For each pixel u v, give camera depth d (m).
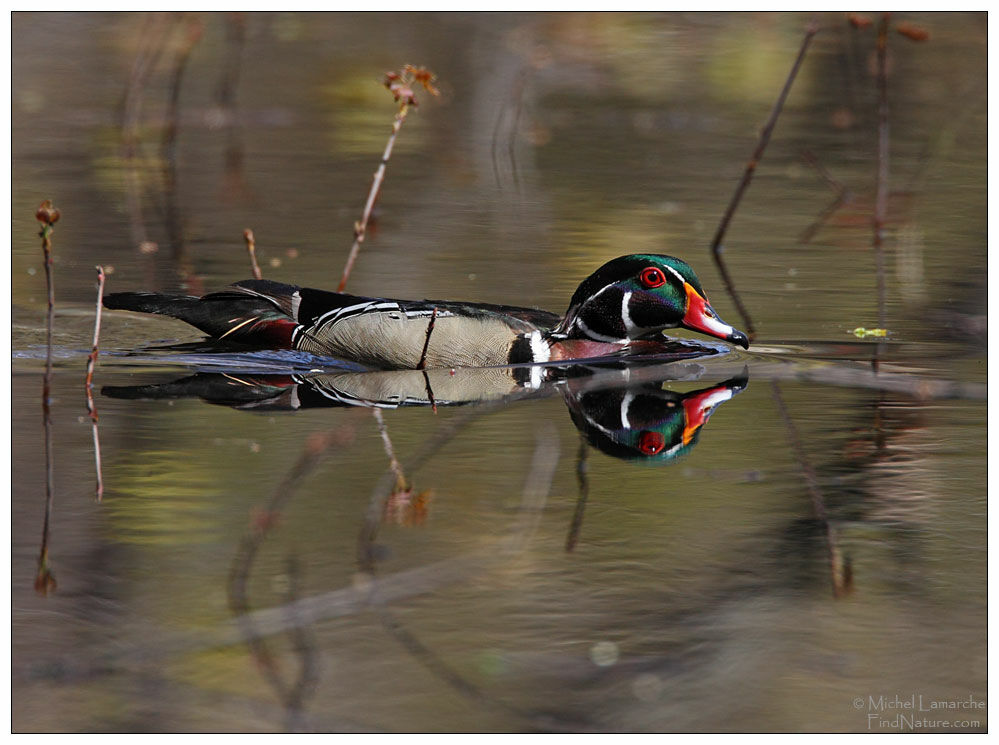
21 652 7.26
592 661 7.32
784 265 18.45
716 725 6.69
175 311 13.88
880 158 20.81
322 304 13.84
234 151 26.73
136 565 8.37
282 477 9.98
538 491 9.80
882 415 11.92
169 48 33.16
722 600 8.08
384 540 8.85
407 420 11.66
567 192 23.59
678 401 12.46
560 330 14.27
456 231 20.34
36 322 14.95
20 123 28.33
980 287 17.17
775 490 9.92
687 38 37.41
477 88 33.12
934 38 34.16
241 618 7.70
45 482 9.81
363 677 7.10
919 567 8.56
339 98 32.03
